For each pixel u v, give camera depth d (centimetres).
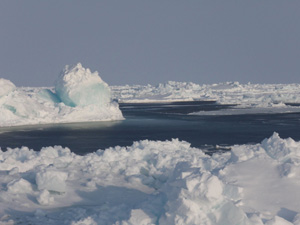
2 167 3169
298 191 1955
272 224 1648
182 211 1756
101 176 3042
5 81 11562
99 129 10419
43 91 13638
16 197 2595
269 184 2056
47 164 3272
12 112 11650
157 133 9412
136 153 3453
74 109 12625
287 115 14525
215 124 11494
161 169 3088
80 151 6756
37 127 10881
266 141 2780
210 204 1759
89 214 2319
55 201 2575
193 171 1983
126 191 2781
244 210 1820
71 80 12938
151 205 1977
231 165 2336
